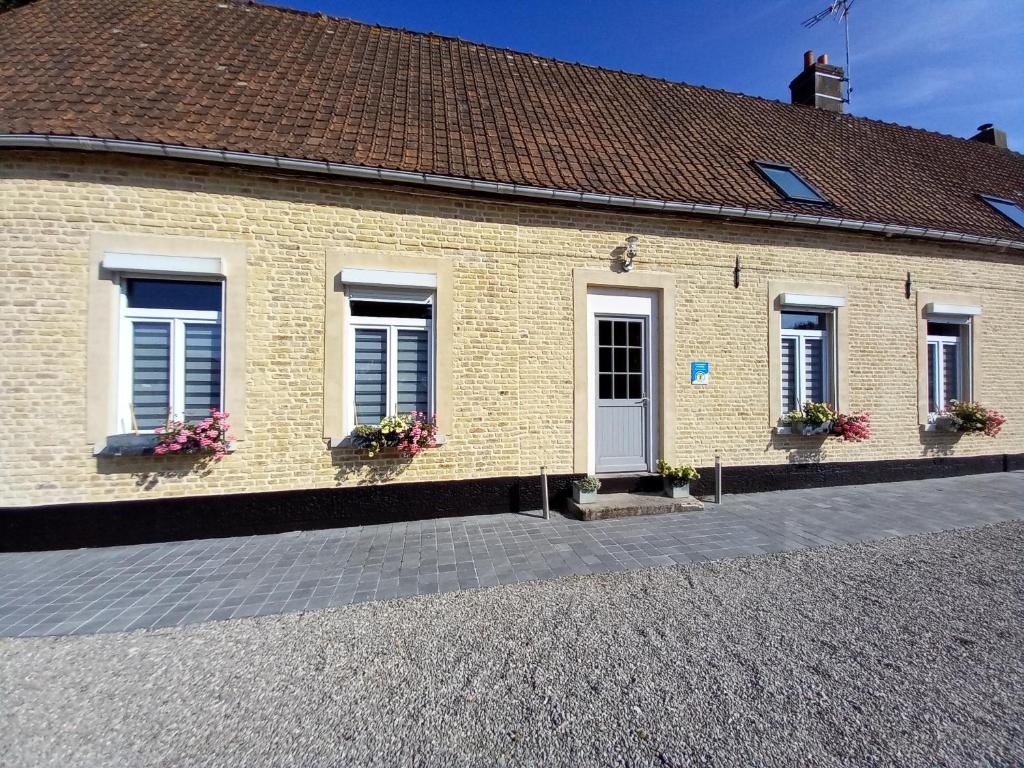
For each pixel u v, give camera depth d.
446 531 5.18
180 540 4.95
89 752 2.12
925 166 9.77
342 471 5.38
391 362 5.70
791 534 5.02
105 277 4.80
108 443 4.78
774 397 6.88
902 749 2.07
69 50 5.95
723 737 2.15
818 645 2.91
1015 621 3.20
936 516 5.67
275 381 5.23
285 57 6.92
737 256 6.75
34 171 4.67
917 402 7.61
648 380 6.53
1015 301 8.25
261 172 5.15
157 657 2.87
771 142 8.78
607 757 2.05
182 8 7.39
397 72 7.36
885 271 7.44
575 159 6.58
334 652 2.91
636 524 5.38
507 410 5.89
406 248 5.59
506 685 2.56
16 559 4.45
